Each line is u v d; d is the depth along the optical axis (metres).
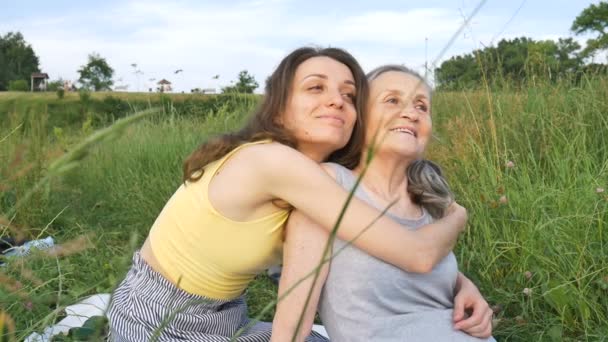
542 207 3.36
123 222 5.52
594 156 4.14
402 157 2.18
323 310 2.12
